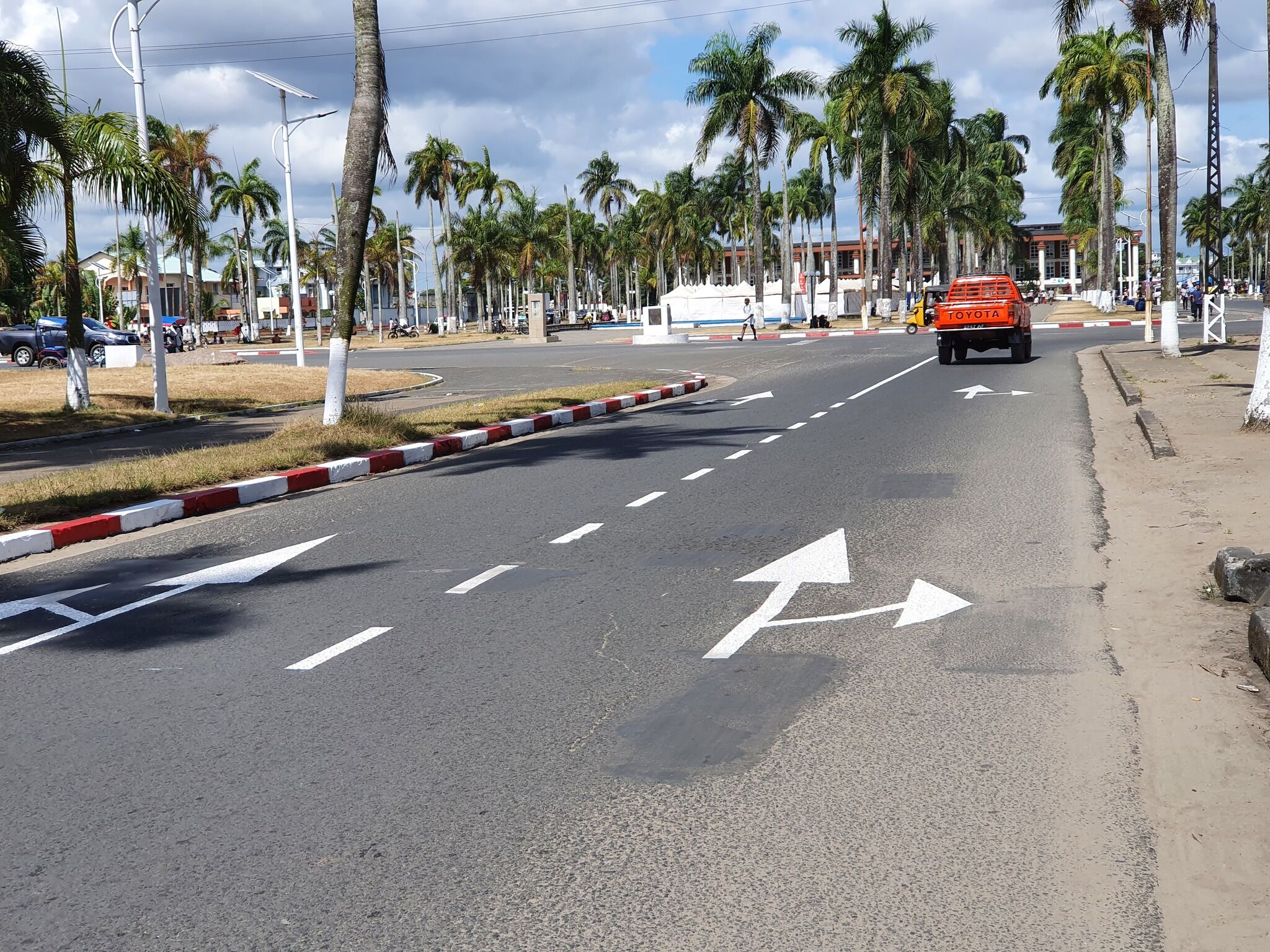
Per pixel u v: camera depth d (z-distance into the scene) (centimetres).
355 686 575
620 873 373
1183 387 1995
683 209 10631
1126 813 407
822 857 381
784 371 3188
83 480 1248
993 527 930
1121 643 610
